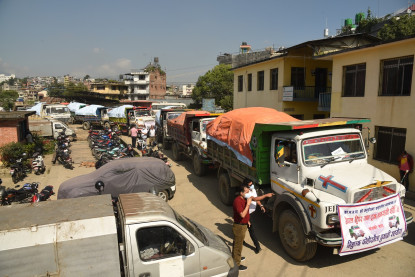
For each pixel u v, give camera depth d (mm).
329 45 15266
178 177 12008
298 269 5395
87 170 12859
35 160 12031
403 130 10328
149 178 8367
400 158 9773
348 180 5121
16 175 10969
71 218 3801
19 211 4035
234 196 8492
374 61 11383
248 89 22656
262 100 20672
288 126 5652
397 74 10625
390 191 5289
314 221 5012
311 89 18000
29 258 3436
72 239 3598
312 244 5266
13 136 12914
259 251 6047
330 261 5648
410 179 9711
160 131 19625
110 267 3703
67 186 7570
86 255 3633
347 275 5176
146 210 4207
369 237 4898
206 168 11984
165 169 8711
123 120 25188
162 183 8602
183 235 4105
